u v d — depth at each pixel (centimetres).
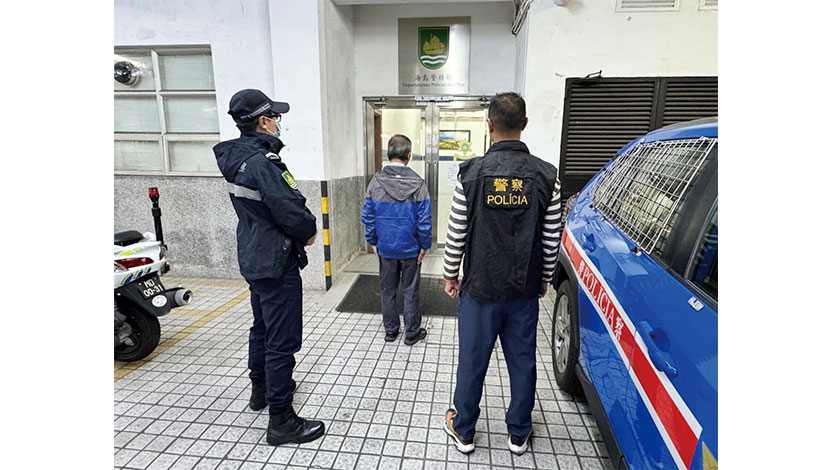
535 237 165
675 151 166
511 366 185
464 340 179
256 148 179
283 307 187
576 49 388
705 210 129
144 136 451
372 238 288
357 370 268
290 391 199
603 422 165
